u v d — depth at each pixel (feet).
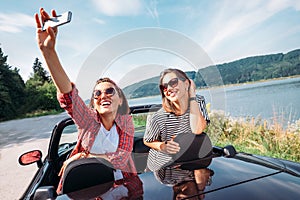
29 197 5.29
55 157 7.48
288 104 18.30
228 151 6.11
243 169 5.07
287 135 14.76
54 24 4.49
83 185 4.62
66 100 5.08
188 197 4.04
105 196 4.25
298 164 5.66
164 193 4.17
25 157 7.48
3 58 136.36
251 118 15.71
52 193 4.81
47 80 170.19
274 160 5.92
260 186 4.33
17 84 128.98
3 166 20.13
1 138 40.86
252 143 14.66
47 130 45.44
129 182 4.60
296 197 4.02
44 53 4.72
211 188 4.28
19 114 111.86
